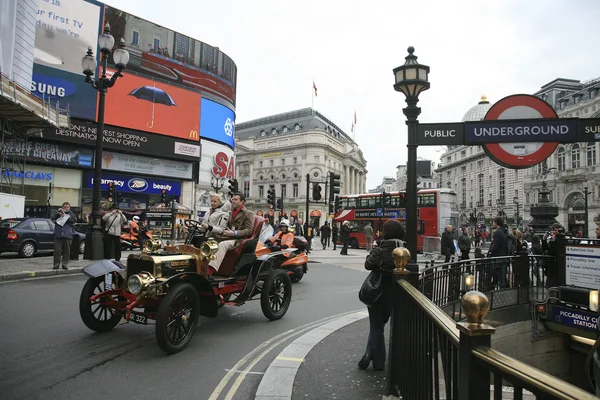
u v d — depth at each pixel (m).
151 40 35.56
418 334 2.77
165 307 4.47
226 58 43.81
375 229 28.14
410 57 5.16
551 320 8.78
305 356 4.55
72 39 30.20
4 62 15.95
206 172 40.72
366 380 3.83
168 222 25.22
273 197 29.81
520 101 4.86
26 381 3.70
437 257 20.67
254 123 93.38
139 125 34.00
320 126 80.56
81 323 5.73
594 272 8.31
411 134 5.11
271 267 6.80
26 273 9.37
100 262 5.36
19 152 26.33
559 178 56.53
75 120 30.03
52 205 29.50
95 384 3.70
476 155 79.69
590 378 4.20
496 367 1.40
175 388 3.68
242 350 4.88
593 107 50.72
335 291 9.66
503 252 10.33
